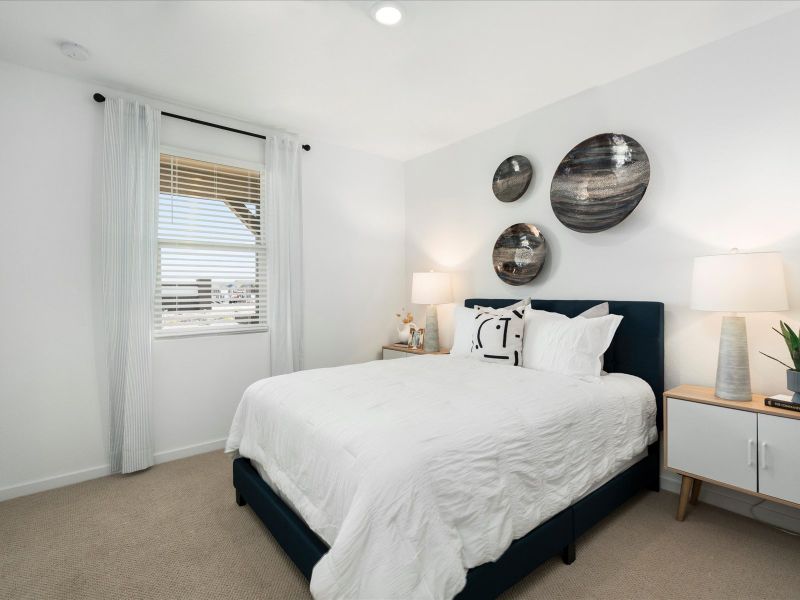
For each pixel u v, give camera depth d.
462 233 3.84
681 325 2.45
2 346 2.42
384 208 4.31
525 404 1.79
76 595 1.60
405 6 1.96
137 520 2.13
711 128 2.31
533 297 3.26
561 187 2.94
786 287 2.08
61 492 2.46
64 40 2.23
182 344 3.03
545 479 1.62
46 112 2.54
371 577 1.11
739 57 2.20
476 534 1.34
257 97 2.92
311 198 3.78
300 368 3.61
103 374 2.72
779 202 2.10
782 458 1.78
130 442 2.70
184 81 2.68
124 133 2.74
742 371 2.01
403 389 1.97
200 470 2.78
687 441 2.09
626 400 2.14
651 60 2.48
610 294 2.78
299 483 1.60
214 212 3.20
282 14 2.02
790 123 2.06
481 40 2.25
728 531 2.03
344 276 4.01
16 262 2.45
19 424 2.46
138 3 1.93
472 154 3.72
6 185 2.42
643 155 2.53
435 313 3.83
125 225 2.72
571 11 2.01
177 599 1.57
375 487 1.21
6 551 1.88
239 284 3.32
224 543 1.93
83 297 2.65
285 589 1.62
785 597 1.58
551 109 3.09
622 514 2.19
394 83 2.74
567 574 1.70
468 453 1.39
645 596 1.57
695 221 2.39
